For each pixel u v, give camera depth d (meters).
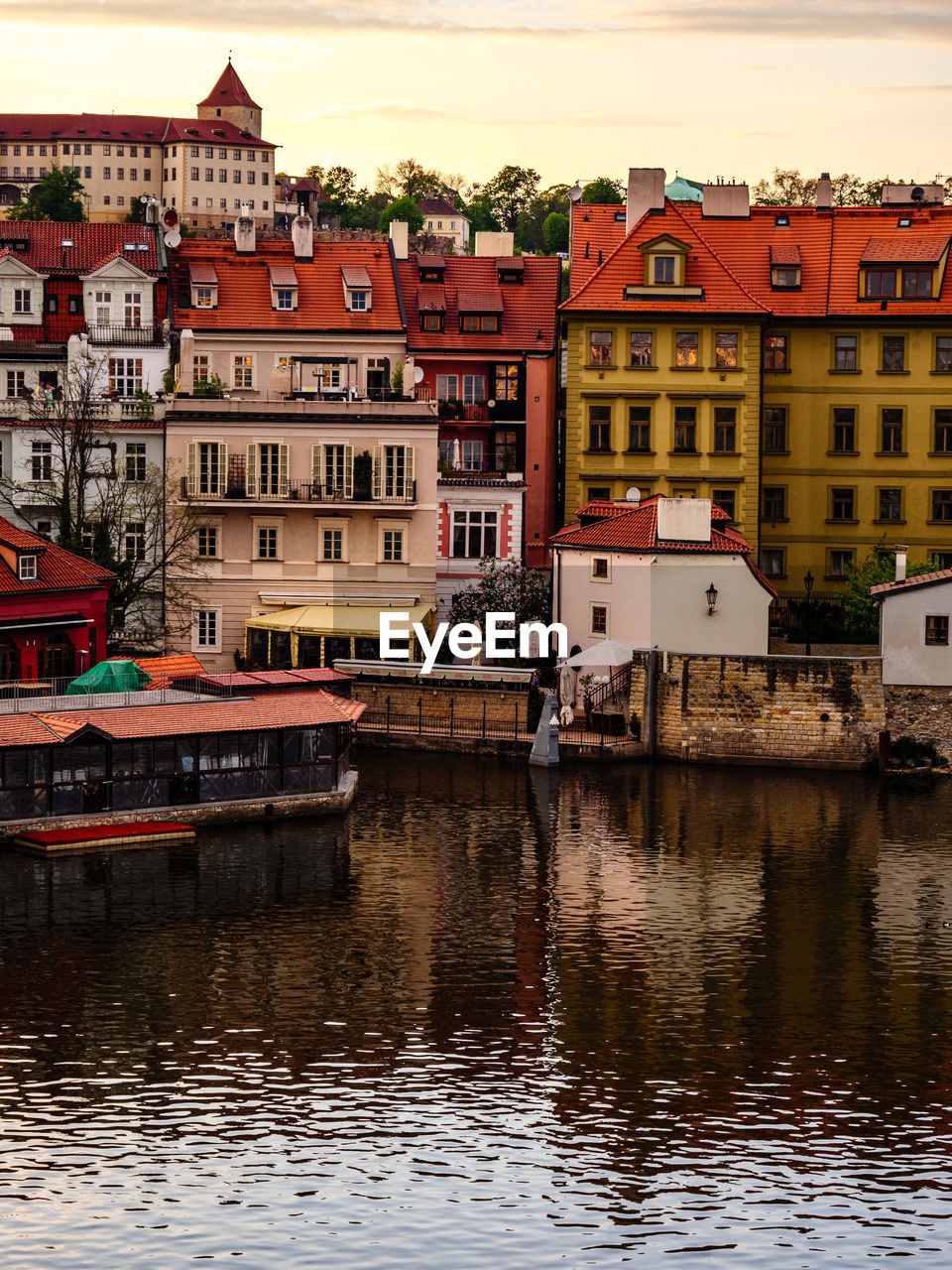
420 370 106.62
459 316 111.50
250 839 77.62
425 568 102.75
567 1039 56.88
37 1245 43.97
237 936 65.31
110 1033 56.19
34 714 76.81
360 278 110.00
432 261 113.19
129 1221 45.09
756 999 60.53
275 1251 44.00
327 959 63.22
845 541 111.19
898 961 64.44
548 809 83.88
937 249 110.81
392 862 74.88
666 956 64.56
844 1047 56.69
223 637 102.38
